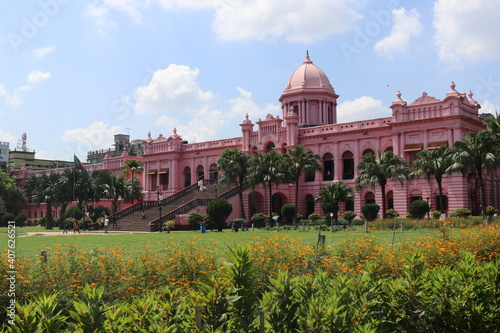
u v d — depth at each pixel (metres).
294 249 13.63
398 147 55.91
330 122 75.38
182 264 11.80
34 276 10.11
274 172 54.50
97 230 59.00
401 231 37.59
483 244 16.20
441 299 7.11
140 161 86.31
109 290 10.28
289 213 57.59
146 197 81.75
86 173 65.06
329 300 6.18
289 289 6.14
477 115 57.00
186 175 79.50
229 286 6.02
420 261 7.31
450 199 51.66
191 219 53.59
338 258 14.04
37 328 4.96
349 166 63.62
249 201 65.88
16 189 94.62
